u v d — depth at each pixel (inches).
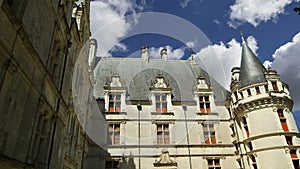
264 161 822.5
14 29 268.5
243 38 1164.5
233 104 1010.7
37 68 353.7
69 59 573.0
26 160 320.8
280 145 819.4
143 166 886.4
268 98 900.0
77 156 683.4
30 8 317.4
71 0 600.1
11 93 267.0
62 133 504.1
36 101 354.9
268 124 864.3
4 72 247.8
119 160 895.1
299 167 799.1
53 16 429.7
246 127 938.7
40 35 363.9
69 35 542.0
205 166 912.3
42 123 400.8
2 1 224.4
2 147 248.2
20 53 290.0
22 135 304.7
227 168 920.9
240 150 922.7
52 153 424.8
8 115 260.2
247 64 1047.6
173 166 893.2
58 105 469.4
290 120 884.6
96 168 861.2
